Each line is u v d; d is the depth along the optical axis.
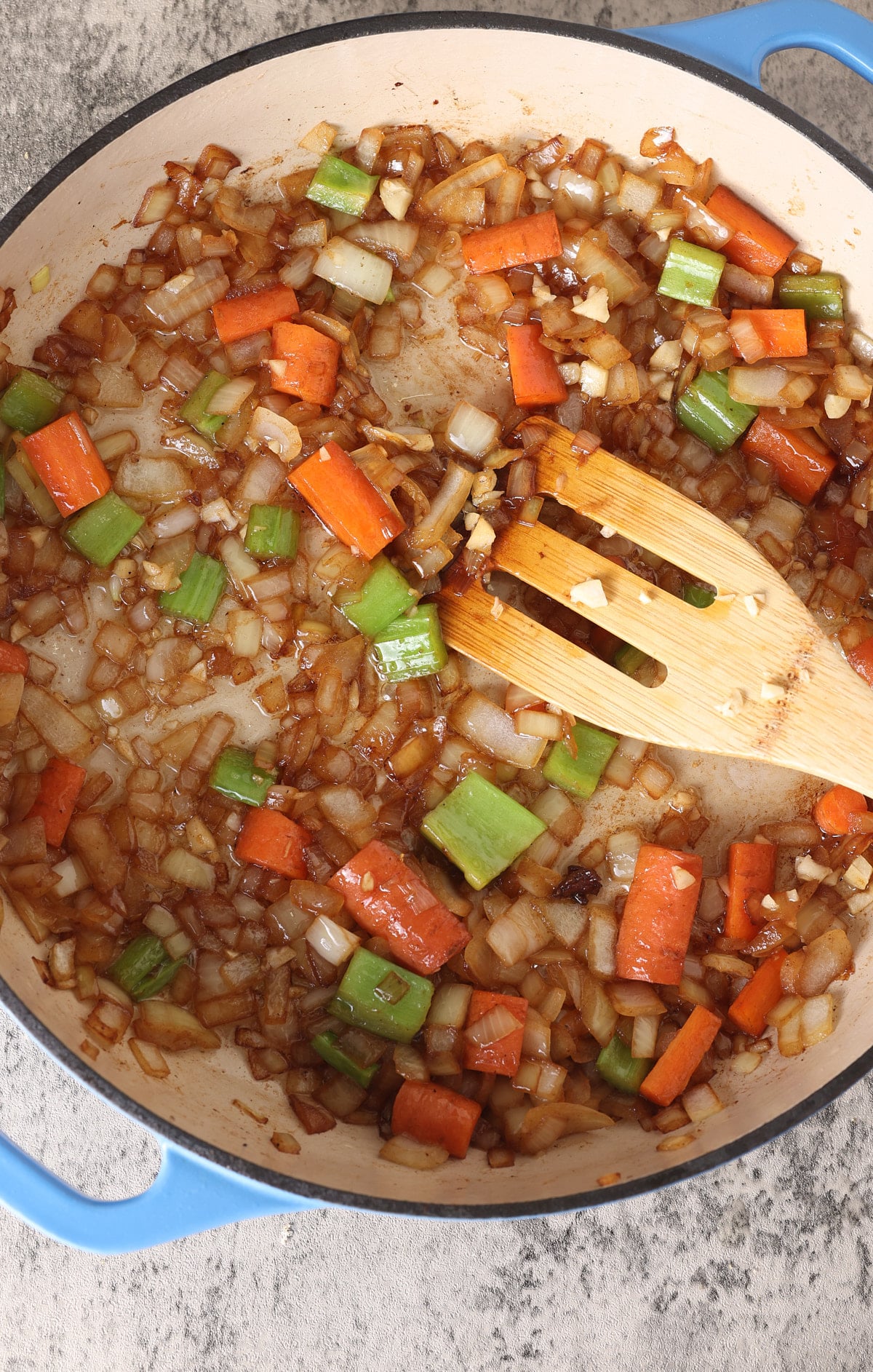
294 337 0.33
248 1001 0.33
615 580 0.33
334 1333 0.36
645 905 0.34
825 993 0.34
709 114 0.33
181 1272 0.36
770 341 0.34
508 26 0.31
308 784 0.34
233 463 0.34
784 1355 0.37
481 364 0.35
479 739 0.35
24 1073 0.36
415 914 0.33
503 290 0.35
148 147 0.32
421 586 0.34
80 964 0.32
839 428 0.35
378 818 0.34
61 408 0.33
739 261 0.35
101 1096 0.28
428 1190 0.30
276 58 0.31
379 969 0.33
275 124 0.33
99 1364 0.36
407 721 0.35
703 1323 0.37
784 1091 0.32
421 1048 0.33
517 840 0.34
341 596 0.33
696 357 0.35
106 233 0.33
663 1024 0.34
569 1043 0.34
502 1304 0.37
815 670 0.32
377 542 0.32
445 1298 0.37
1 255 0.30
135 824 0.34
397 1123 0.32
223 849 0.34
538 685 0.33
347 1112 0.33
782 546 0.36
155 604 0.34
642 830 0.36
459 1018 0.33
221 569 0.34
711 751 0.33
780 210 0.34
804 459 0.35
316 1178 0.30
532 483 0.34
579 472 0.34
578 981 0.34
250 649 0.34
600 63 0.32
